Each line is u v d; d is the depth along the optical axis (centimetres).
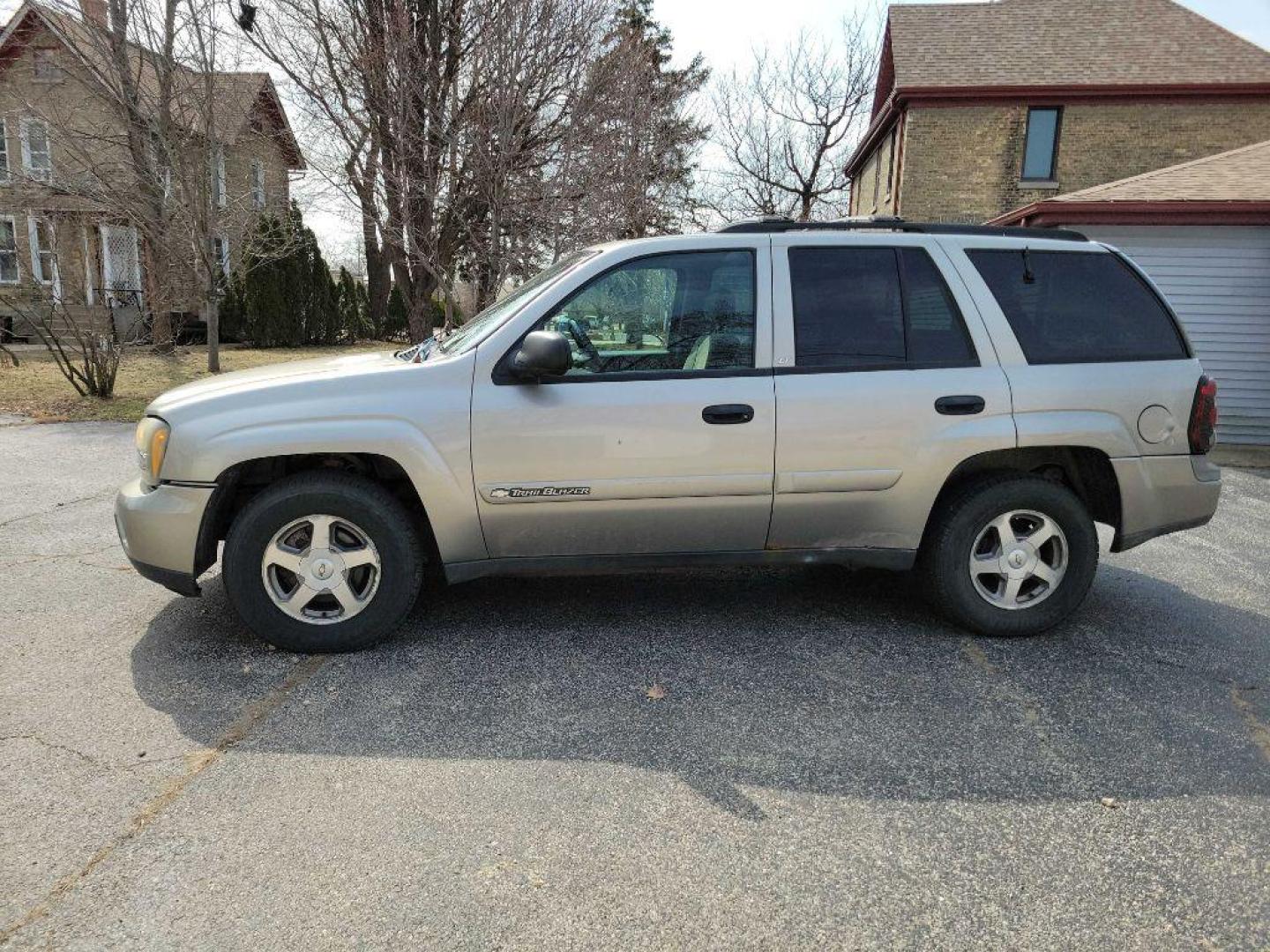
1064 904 209
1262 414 1074
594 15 1121
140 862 219
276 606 345
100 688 316
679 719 301
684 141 1747
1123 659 357
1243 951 194
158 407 345
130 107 1335
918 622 396
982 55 1803
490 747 280
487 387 339
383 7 1089
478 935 196
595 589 438
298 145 1393
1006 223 1168
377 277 2653
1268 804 252
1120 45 1794
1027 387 360
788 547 367
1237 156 1196
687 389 345
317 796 250
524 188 1116
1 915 199
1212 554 532
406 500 370
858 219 379
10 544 502
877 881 217
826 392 350
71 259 1870
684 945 195
